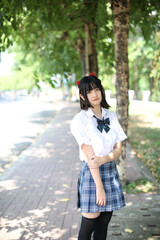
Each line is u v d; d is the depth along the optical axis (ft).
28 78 70.49
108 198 7.62
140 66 69.67
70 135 33.91
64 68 32.71
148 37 21.56
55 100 115.44
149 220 11.77
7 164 22.52
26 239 10.60
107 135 7.70
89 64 26.50
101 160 7.48
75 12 21.24
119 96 15.49
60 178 18.17
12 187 16.69
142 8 17.24
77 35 33.86
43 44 26.58
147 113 53.31
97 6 20.84
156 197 14.38
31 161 22.84
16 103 99.91
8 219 12.35
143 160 22.30
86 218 7.70
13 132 37.88
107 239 10.33
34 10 16.93
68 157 23.73
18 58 35.29
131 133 34.04
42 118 53.21
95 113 7.90
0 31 15.23
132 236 10.51
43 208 13.48
